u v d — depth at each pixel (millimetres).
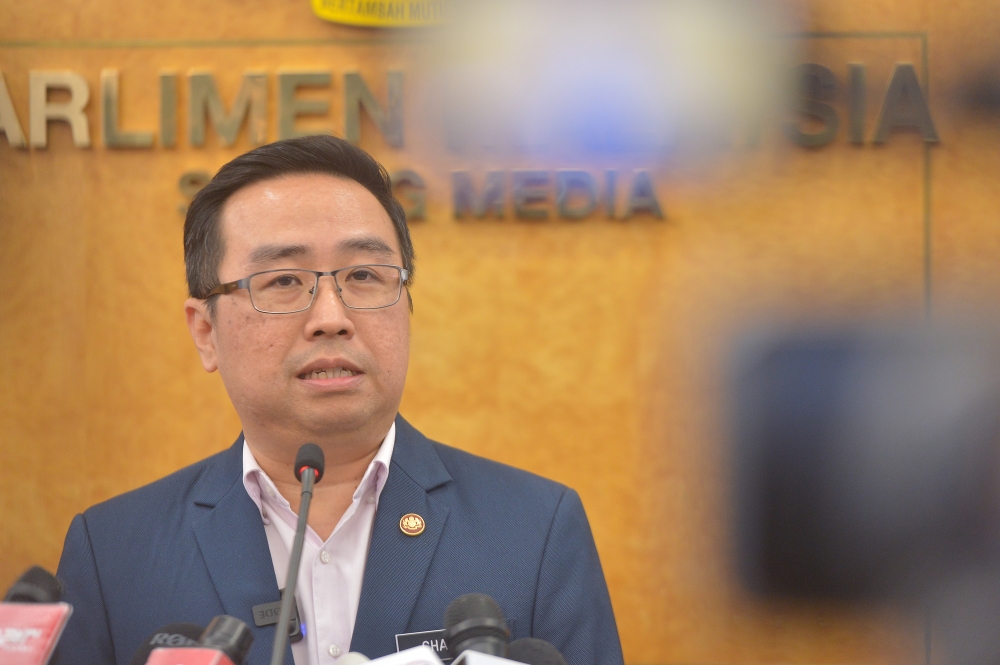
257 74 5477
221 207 2408
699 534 5488
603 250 5527
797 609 5367
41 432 5605
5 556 5574
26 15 5559
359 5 5488
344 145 2439
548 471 5547
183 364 5594
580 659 2400
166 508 2543
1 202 5598
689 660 5461
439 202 5539
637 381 5523
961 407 5195
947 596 4820
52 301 5613
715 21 5418
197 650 1534
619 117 5465
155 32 5574
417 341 5570
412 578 2359
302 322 2277
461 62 5496
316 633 2301
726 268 5469
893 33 5379
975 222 5367
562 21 5461
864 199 5406
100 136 5570
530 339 5559
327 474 2434
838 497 5336
